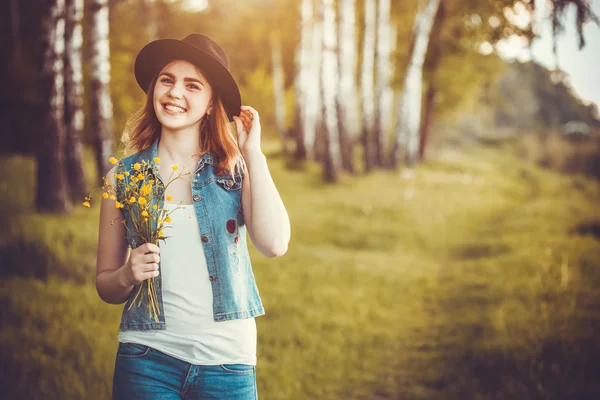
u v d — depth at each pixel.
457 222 13.09
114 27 14.39
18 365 4.80
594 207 14.36
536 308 6.36
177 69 2.47
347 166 20.20
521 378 4.80
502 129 42.41
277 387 4.88
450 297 7.60
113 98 14.88
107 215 2.47
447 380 5.17
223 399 2.37
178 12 17.30
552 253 8.83
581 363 4.92
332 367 5.40
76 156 11.51
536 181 22.36
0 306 6.16
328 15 18.22
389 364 5.55
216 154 2.50
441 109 27.11
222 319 2.37
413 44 22.11
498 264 8.79
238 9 22.81
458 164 26.14
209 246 2.39
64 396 4.44
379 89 22.52
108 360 5.01
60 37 10.65
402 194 16.09
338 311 6.92
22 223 9.35
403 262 9.53
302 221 12.30
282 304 6.92
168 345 2.35
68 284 7.14
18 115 15.30
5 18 12.56
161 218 2.38
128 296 2.46
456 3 22.28
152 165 2.46
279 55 26.98
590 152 26.69
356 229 11.74
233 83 2.44
